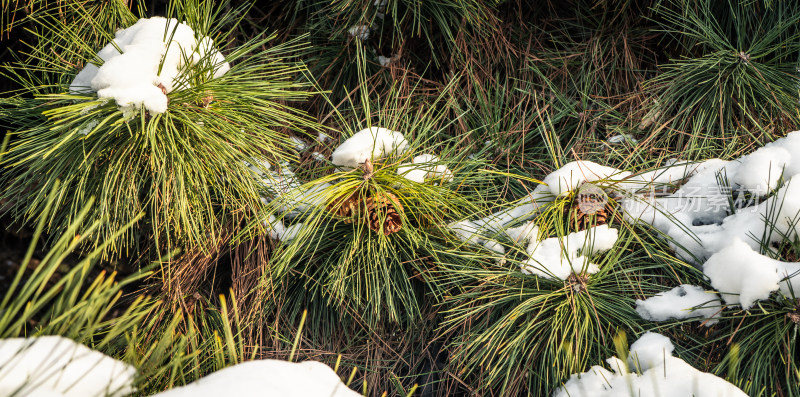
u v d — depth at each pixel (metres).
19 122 2.85
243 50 2.83
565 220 2.87
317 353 2.96
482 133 3.02
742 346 2.79
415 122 2.93
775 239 2.80
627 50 3.06
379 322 2.97
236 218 2.93
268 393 2.47
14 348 2.46
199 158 2.77
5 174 2.86
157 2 3.06
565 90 3.07
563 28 3.10
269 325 2.97
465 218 2.87
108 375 2.47
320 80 3.07
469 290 2.91
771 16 3.00
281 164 2.90
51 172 2.76
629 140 2.99
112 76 2.68
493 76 3.08
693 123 2.97
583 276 2.82
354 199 2.83
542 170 3.01
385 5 3.00
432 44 3.07
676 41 3.07
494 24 3.04
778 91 2.94
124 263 3.34
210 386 2.48
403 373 3.00
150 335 2.91
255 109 2.79
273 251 2.91
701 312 2.80
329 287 2.90
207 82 2.74
